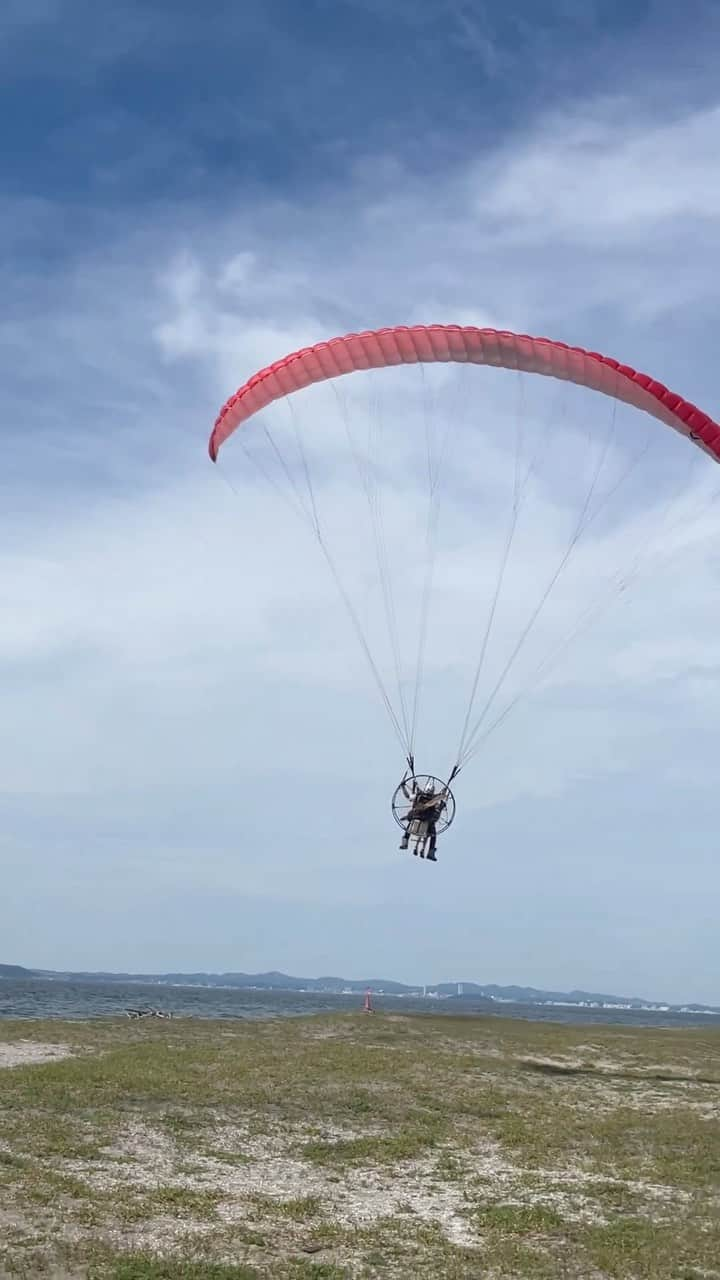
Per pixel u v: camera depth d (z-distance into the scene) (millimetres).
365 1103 22562
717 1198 17188
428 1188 17234
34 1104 20422
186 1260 13062
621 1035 44969
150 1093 22156
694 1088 27844
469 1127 21391
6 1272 12141
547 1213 16031
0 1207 14305
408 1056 30141
